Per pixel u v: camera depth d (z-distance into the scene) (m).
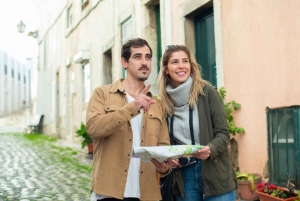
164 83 2.47
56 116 15.95
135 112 1.99
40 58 19.81
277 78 4.14
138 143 2.17
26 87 30.39
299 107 3.80
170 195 2.41
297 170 3.80
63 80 14.75
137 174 2.16
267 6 4.29
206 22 5.89
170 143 2.39
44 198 4.80
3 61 25.69
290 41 3.95
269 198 3.68
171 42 6.59
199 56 6.09
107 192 2.05
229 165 2.33
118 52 9.24
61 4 15.20
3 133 19.95
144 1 7.67
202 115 2.30
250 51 4.59
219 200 2.25
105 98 2.22
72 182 5.89
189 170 2.37
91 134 2.08
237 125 4.82
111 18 9.72
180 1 6.28
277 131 4.11
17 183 5.90
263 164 4.36
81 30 12.43
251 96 4.57
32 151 10.67
